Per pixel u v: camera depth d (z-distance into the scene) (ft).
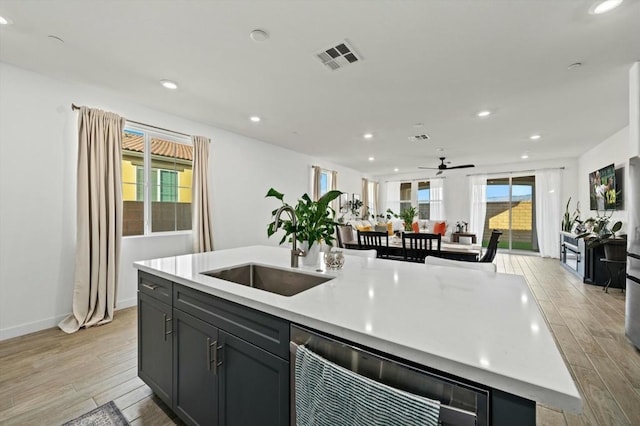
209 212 13.08
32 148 8.50
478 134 14.61
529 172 23.29
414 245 12.36
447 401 2.24
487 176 25.22
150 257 11.34
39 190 8.64
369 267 5.68
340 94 9.68
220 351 4.09
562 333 8.71
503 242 24.95
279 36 6.47
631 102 7.77
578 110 11.01
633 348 7.75
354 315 3.08
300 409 2.89
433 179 28.09
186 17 5.86
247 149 15.66
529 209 24.00
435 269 5.49
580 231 16.74
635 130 7.61
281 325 3.35
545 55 7.15
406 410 2.21
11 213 8.20
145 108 11.07
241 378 3.81
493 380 2.03
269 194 5.70
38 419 5.10
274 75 8.34
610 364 6.97
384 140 16.08
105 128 9.61
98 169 9.40
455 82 8.69
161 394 5.24
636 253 7.67
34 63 7.90
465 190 26.35
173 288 4.97
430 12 5.63
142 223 11.33
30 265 8.50
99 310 9.27
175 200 12.38
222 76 8.45
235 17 5.84
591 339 8.29
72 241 9.25
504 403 2.04
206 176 12.91
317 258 5.74
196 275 4.88
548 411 5.49
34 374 6.45
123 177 10.84
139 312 5.86
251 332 3.68
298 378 2.96
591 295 12.53
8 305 8.15
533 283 14.58
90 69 8.16
